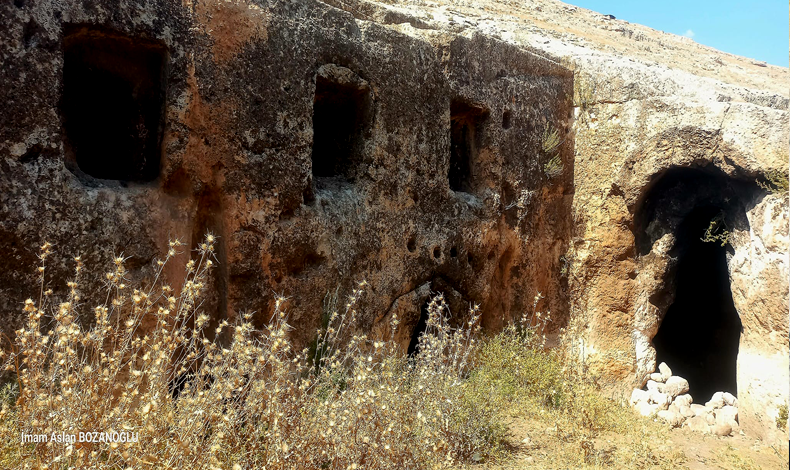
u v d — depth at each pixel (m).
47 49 3.22
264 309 4.11
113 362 2.77
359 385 3.11
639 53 10.98
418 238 5.20
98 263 3.42
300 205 4.30
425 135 5.24
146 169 3.90
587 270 6.62
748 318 5.50
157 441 2.50
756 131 5.38
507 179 6.11
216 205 3.96
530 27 9.84
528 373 5.36
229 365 2.96
